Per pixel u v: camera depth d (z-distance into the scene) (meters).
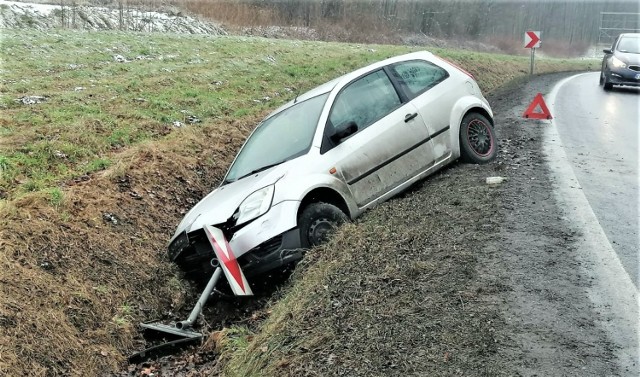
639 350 3.54
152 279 6.18
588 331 3.77
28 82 12.72
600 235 5.27
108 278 5.91
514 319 3.95
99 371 4.95
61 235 6.14
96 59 16.31
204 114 11.93
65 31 21.52
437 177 7.46
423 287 4.50
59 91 12.23
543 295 4.23
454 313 4.09
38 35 19.22
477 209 5.99
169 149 9.24
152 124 10.61
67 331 5.08
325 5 47.03
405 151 7.02
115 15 29.55
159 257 6.57
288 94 14.81
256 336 4.59
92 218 6.68
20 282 5.27
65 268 5.75
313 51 22.56
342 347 3.89
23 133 9.02
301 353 3.94
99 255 6.14
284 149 6.58
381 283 4.64
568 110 13.49
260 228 5.62
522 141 9.70
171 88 13.55
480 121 8.09
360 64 20.00
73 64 15.39
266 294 5.82
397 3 54.53
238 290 5.29
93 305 5.50
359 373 3.58
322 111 6.69
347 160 6.42
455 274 4.64
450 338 3.80
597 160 8.23
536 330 3.81
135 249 6.54
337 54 22.33
